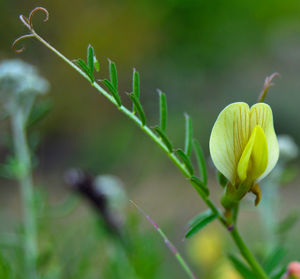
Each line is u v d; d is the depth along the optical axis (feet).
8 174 1.40
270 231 1.31
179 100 4.85
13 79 1.40
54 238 1.34
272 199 1.37
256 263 1.00
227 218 1.00
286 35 5.70
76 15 4.44
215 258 1.55
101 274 1.38
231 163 0.98
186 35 4.98
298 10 5.44
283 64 5.62
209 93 5.03
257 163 0.97
